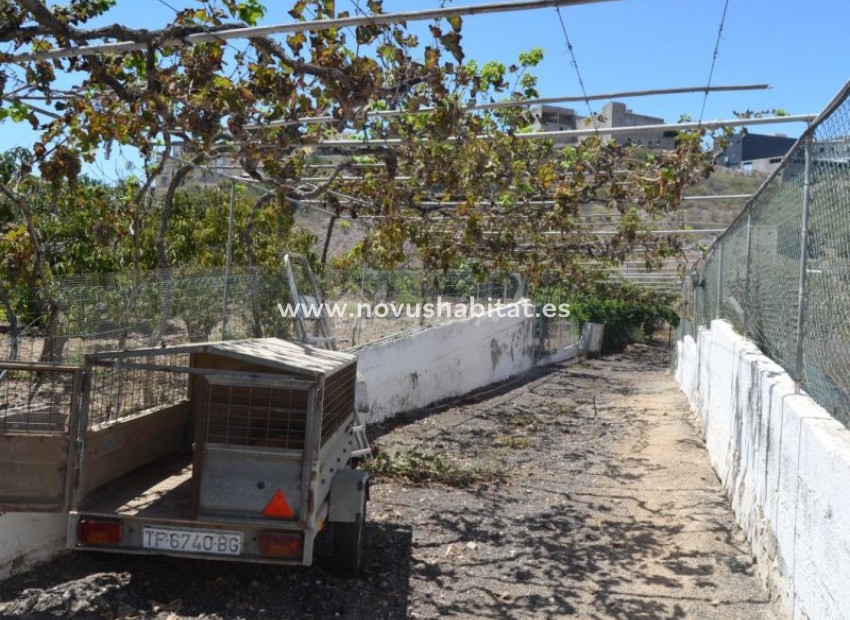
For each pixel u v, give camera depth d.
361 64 5.22
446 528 7.80
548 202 11.10
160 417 6.51
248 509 5.07
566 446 12.85
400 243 10.91
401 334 15.88
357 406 10.32
